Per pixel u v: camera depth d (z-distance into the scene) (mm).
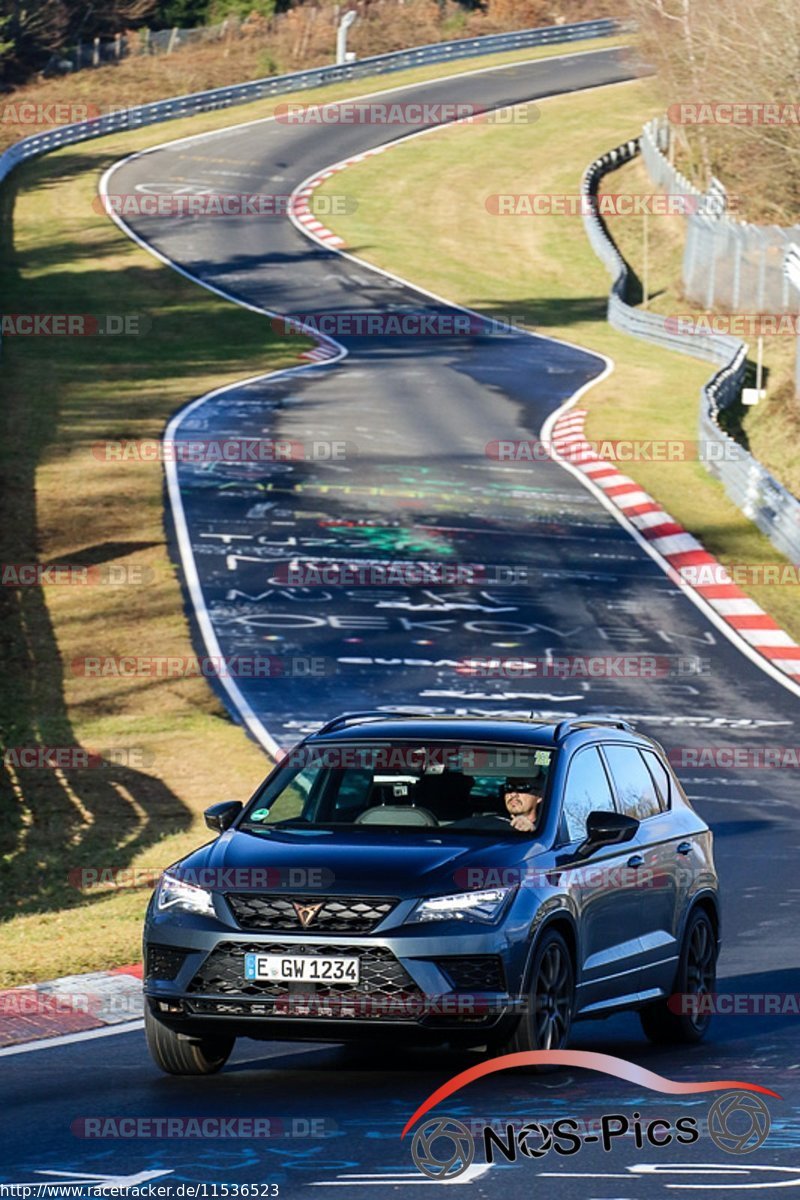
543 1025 26328
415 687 79312
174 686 77875
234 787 61625
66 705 74750
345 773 29109
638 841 30094
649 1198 19391
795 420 146000
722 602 98312
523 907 25859
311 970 25203
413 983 24984
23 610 89375
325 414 139375
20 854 52562
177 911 26078
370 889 25453
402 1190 19781
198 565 98750
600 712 77062
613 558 105750
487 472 124250
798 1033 30922
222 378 151750
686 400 151750
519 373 160250
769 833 56312
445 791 28438
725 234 193250
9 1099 24922
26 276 191500
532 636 89688
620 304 185375
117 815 57656
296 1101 24719
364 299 190000
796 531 105875
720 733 74875
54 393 143375
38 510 109188
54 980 34406
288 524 108438
